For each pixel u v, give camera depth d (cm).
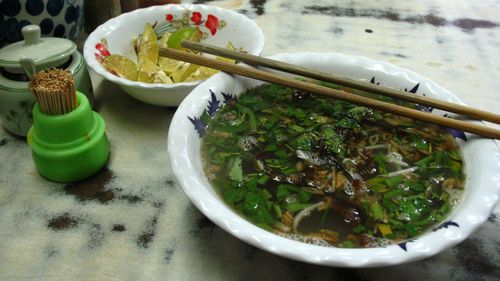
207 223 32
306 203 29
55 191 34
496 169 28
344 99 33
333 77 34
